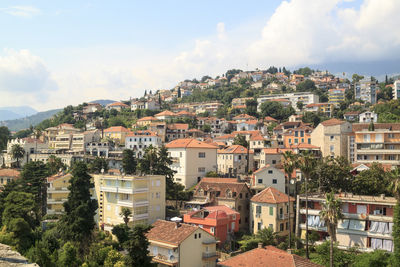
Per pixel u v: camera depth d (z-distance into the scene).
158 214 94.94
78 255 74.06
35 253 65.38
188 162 126.75
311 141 143.50
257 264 57.78
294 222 91.31
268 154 129.38
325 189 93.81
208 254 71.06
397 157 111.88
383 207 76.38
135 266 56.06
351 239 77.50
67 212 83.56
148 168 113.69
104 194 96.81
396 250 62.59
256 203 90.12
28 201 94.38
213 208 92.06
